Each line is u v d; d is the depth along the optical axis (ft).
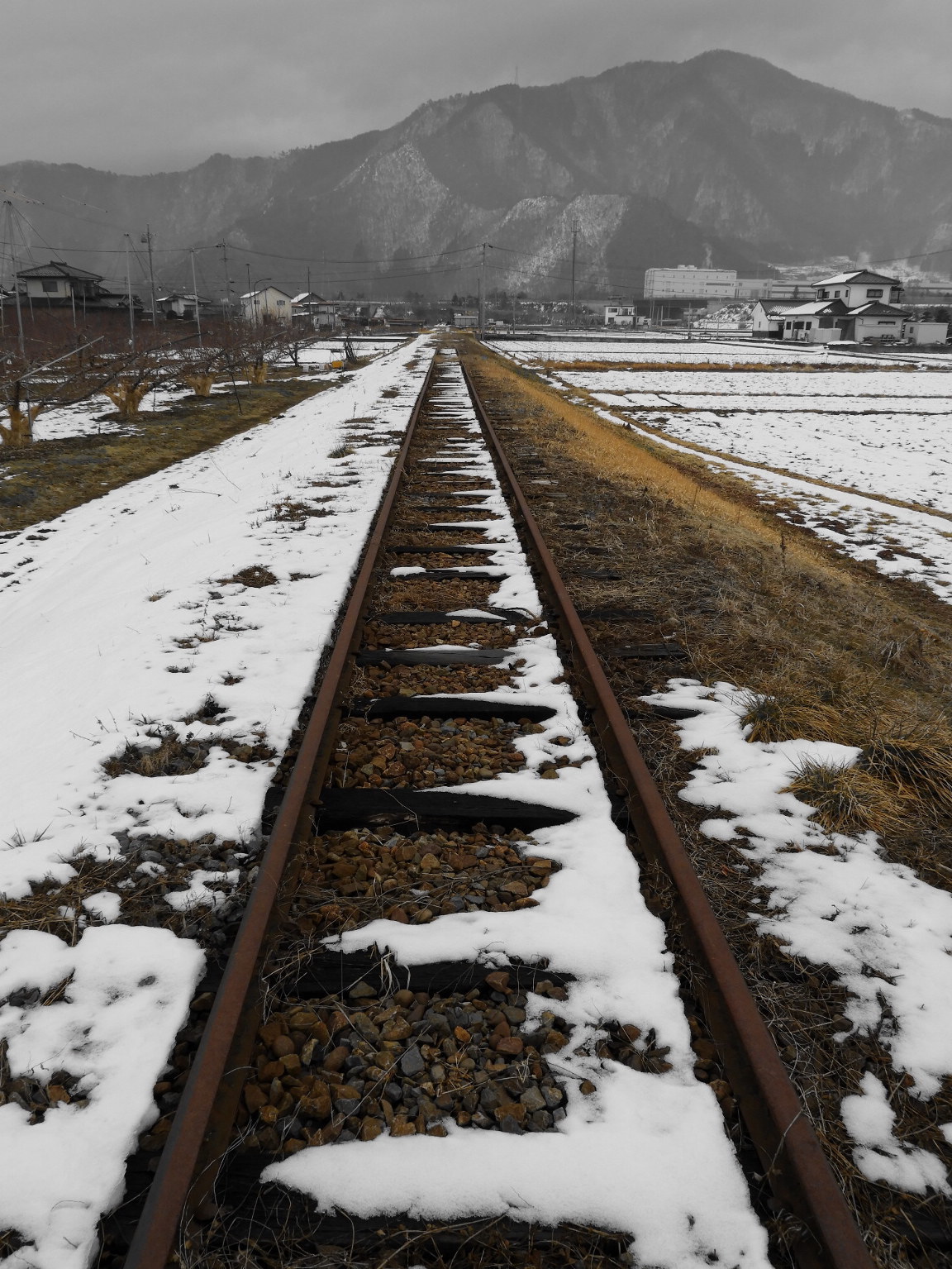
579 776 11.76
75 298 235.20
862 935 9.17
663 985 7.98
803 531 34.58
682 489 37.27
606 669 15.84
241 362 91.76
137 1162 6.49
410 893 9.50
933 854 10.87
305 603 20.10
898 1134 6.90
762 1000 8.15
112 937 8.96
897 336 310.45
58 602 24.12
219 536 27.96
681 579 21.68
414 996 8.05
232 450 52.49
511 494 31.30
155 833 10.94
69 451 49.01
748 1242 5.72
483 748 12.70
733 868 10.34
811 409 91.20
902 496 43.96
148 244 186.70
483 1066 7.27
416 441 46.09
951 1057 7.57
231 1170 6.29
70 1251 5.82
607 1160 6.28
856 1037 7.84
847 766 12.69
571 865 9.88
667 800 11.73
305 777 10.71
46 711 15.43
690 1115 6.66
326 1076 7.12
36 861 10.34
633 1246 5.78
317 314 399.85
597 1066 7.22
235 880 9.93
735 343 305.12
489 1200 6.04
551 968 8.27
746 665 16.55
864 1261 5.24
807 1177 5.80
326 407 73.26
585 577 21.52
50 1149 6.51
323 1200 6.06
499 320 509.35
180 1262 5.53
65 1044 7.58
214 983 8.36
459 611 18.65
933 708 15.69
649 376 134.21
